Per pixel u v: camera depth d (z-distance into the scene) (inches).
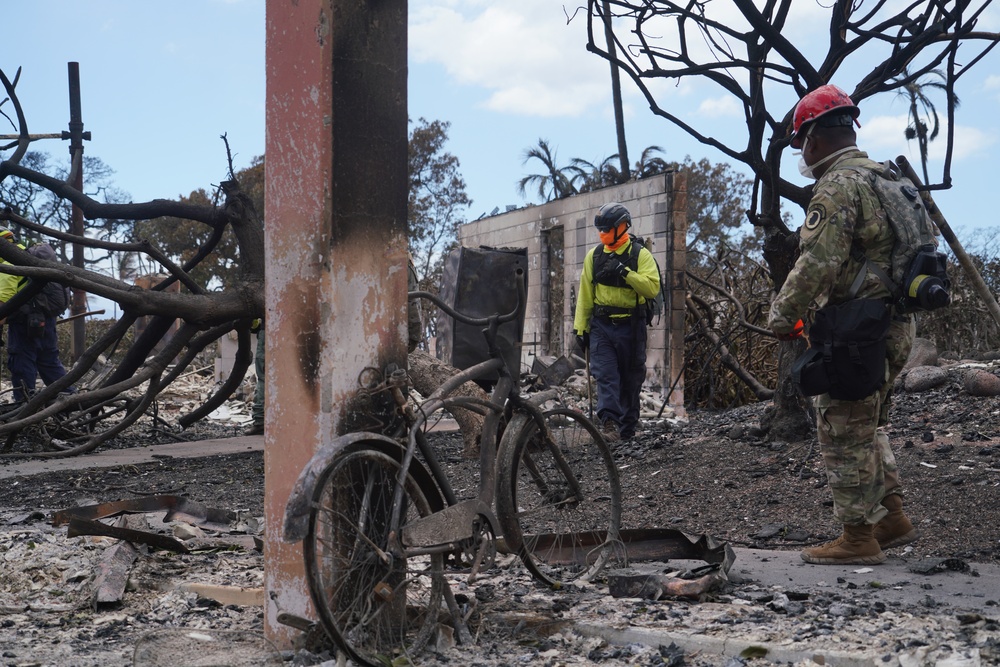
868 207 162.6
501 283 382.6
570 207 551.2
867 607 134.1
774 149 243.1
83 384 465.7
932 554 175.6
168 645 124.3
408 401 131.5
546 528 188.1
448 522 131.1
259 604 149.5
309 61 124.1
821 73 236.4
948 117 222.8
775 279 261.3
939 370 340.5
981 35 219.0
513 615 137.6
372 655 118.3
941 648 111.4
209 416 549.3
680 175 448.8
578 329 337.4
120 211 355.9
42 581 167.5
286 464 126.2
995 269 510.9
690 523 216.1
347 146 124.9
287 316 126.3
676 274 446.6
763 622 129.6
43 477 314.2
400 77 130.3
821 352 163.2
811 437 273.3
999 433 254.7
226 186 348.2
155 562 174.6
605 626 128.9
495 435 144.7
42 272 320.2
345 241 124.9
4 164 375.9
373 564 124.2
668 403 443.2
